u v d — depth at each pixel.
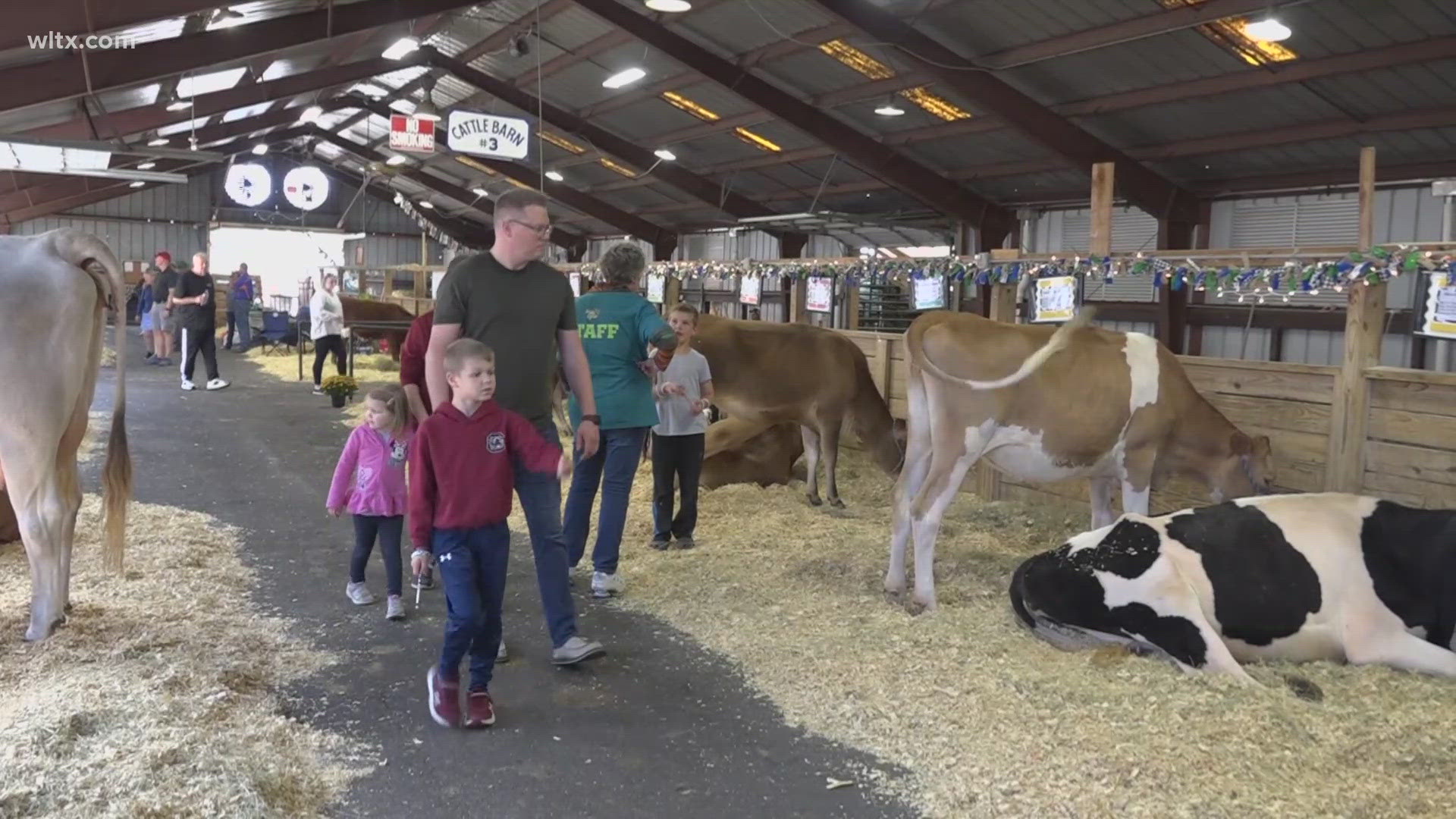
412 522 3.29
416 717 3.41
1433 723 3.18
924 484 4.58
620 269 4.68
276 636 4.09
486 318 3.61
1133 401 4.66
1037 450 4.65
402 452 4.38
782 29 11.85
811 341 6.75
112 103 12.95
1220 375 5.86
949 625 4.21
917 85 12.24
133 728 3.03
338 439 9.14
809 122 14.18
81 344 3.97
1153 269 5.90
